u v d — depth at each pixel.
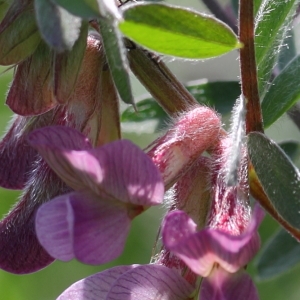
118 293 0.16
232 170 0.15
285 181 0.16
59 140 0.15
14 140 0.18
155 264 0.16
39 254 0.17
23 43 0.16
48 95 0.17
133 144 0.15
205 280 0.15
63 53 0.16
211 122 0.17
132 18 0.15
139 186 0.15
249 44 0.16
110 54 0.15
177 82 0.18
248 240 0.14
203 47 0.16
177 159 0.16
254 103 0.17
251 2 0.16
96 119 0.17
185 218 0.15
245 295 0.15
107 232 0.15
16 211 0.17
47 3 0.15
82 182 0.15
